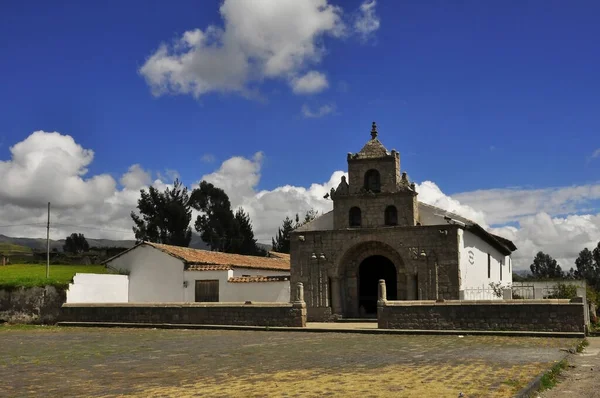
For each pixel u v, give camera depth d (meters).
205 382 13.84
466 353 19.72
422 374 14.71
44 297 37.28
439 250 34.97
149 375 15.12
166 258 42.38
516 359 17.84
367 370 15.59
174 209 83.50
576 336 25.86
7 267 59.53
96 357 19.38
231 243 87.19
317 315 36.78
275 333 29.36
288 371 15.59
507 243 47.31
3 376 15.27
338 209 37.59
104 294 40.47
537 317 27.02
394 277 39.41
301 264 37.72
